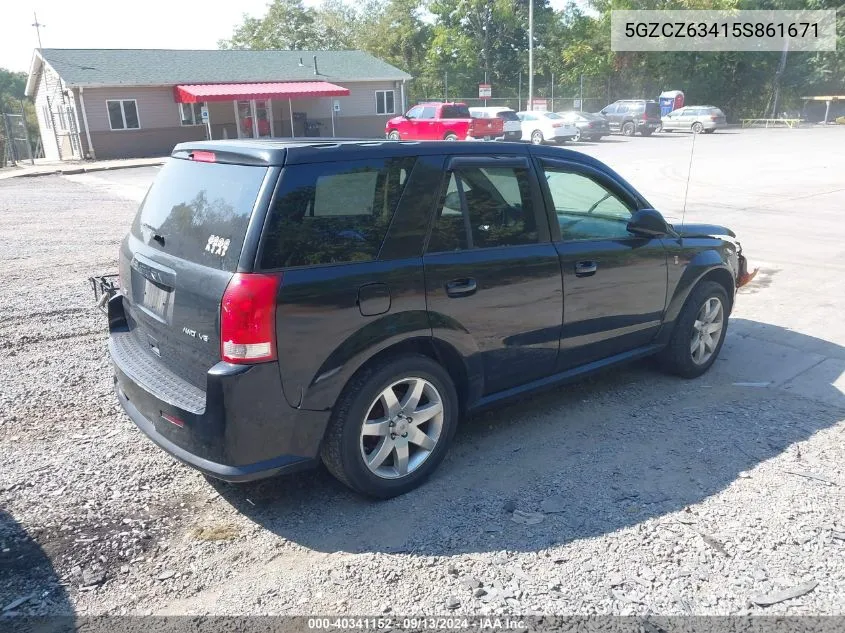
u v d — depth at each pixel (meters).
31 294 7.65
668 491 3.70
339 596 2.93
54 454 4.16
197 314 3.22
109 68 30.75
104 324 6.65
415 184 3.59
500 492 3.72
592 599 2.88
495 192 3.95
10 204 15.06
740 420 4.57
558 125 31.58
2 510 3.56
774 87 51.16
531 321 4.08
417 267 3.54
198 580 3.05
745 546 3.21
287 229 3.18
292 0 58.41
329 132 37.03
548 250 4.14
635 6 50.66
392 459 3.69
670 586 2.95
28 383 5.22
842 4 50.28
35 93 35.41
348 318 3.29
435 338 3.65
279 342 3.12
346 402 3.38
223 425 3.12
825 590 2.92
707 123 39.03
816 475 3.84
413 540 3.31
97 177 22.20
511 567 3.09
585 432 4.43
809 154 24.92
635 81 52.59
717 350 5.47
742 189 16.08
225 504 3.66
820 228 11.27
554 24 56.34
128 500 3.68
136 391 3.54
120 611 2.86
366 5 65.69
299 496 3.73
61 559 3.19
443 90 55.53
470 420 4.63
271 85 33.53
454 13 55.44
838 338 6.23
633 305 4.67
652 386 5.19
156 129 31.33
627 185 4.75
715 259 5.17
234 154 3.41
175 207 3.66
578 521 3.43
